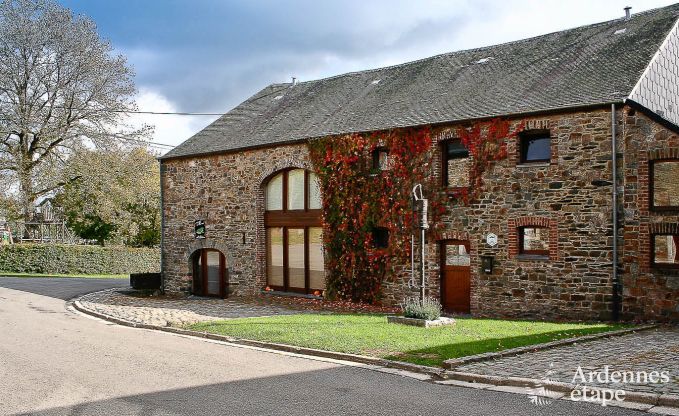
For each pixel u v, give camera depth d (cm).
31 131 3172
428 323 1284
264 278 2139
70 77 3188
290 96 2492
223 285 2286
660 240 1402
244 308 1794
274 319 1476
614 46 1714
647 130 1398
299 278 2066
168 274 2439
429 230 1720
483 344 1059
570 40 1898
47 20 3108
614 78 1527
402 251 1772
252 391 812
